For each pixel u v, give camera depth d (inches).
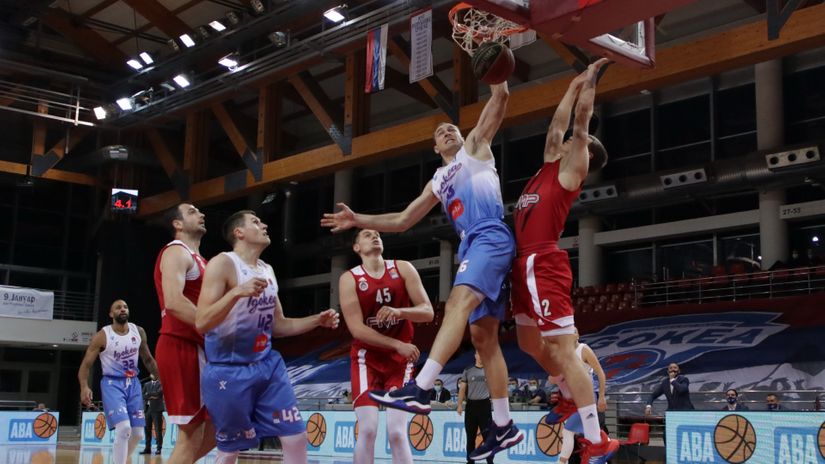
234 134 944.9
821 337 649.6
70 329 1027.3
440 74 988.6
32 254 1113.4
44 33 1070.4
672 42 827.4
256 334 197.9
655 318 783.7
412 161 1079.0
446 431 516.7
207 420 224.2
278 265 1176.2
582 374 181.0
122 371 345.7
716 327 724.7
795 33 557.0
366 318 244.1
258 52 916.0
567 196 182.9
